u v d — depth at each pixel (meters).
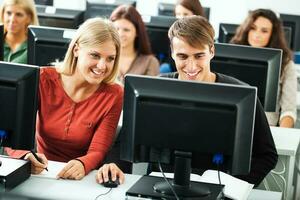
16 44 4.18
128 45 4.39
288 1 6.71
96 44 2.59
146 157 2.23
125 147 2.24
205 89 2.12
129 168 2.91
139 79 2.18
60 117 2.76
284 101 3.90
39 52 3.33
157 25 4.64
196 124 2.11
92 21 2.65
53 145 2.81
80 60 2.64
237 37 4.25
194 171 2.60
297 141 3.19
